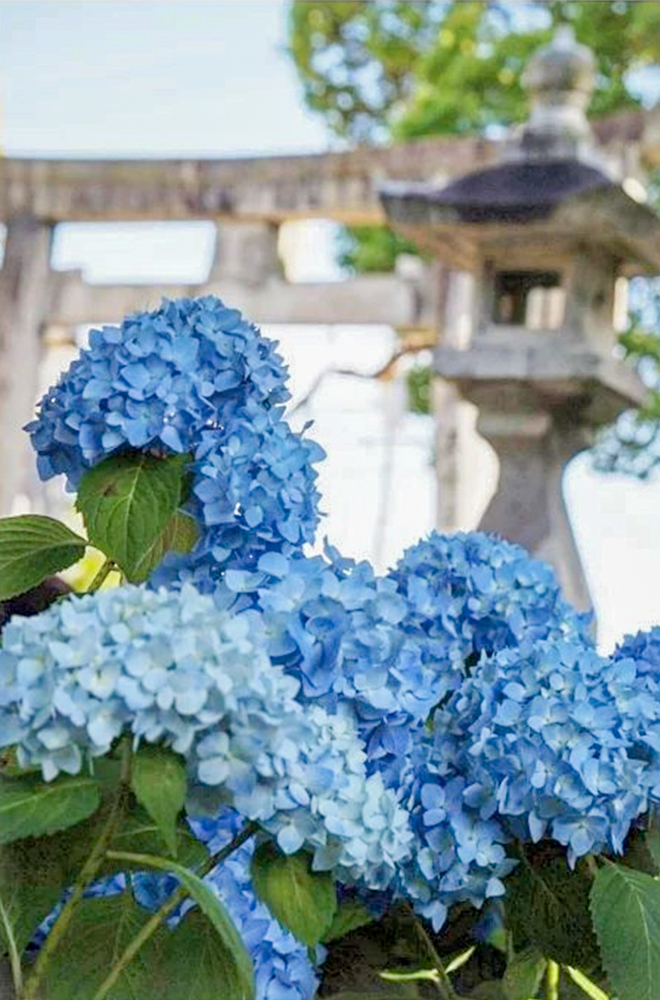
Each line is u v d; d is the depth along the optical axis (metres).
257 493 1.57
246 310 7.26
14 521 1.67
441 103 10.65
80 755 1.30
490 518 4.85
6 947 1.48
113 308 7.58
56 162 7.51
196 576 1.58
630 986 1.52
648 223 4.71
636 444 9.10
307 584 1.47
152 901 1.50
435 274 7.00
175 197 7.34
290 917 1.39
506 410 4.82
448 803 1.58
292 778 1.34
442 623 1.71
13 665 1.31
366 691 1.48
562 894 1.61
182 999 1.45
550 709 1.55
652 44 10.34
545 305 4.89
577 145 4.74
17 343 7.63
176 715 1.28
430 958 1.73
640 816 1.62
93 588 1.62
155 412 1.59
